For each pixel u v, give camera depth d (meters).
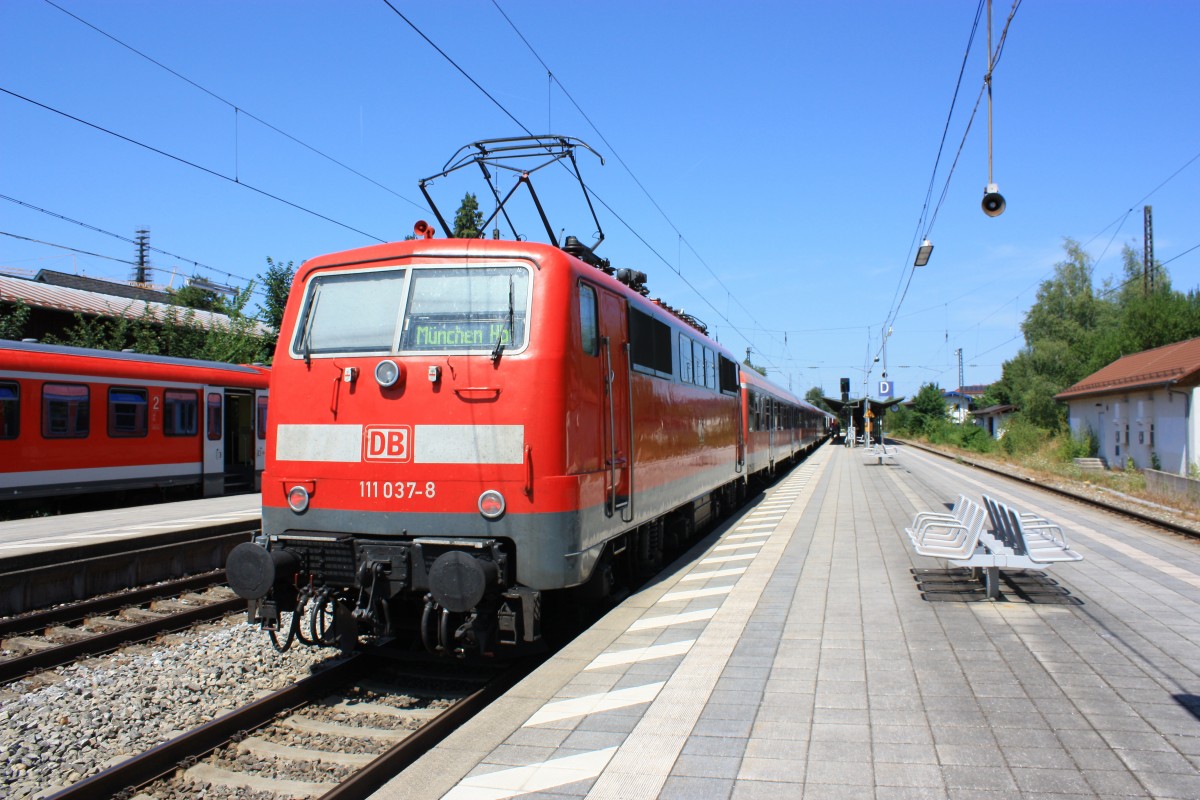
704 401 12.62
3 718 5.96
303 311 6.86
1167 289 41.56
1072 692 5.18
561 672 5.81
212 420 19.05
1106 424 32.22
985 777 4.00
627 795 3.88
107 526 13.34
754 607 7.71
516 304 6.37
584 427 6.65
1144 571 9.24
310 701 6.11
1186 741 4.39
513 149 9.51
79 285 36.41
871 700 5.11
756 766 4.18
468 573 5.69
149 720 5.95
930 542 8.96
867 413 39.97
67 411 15.66
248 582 6.18
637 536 9.05
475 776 4.12
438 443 6.23
